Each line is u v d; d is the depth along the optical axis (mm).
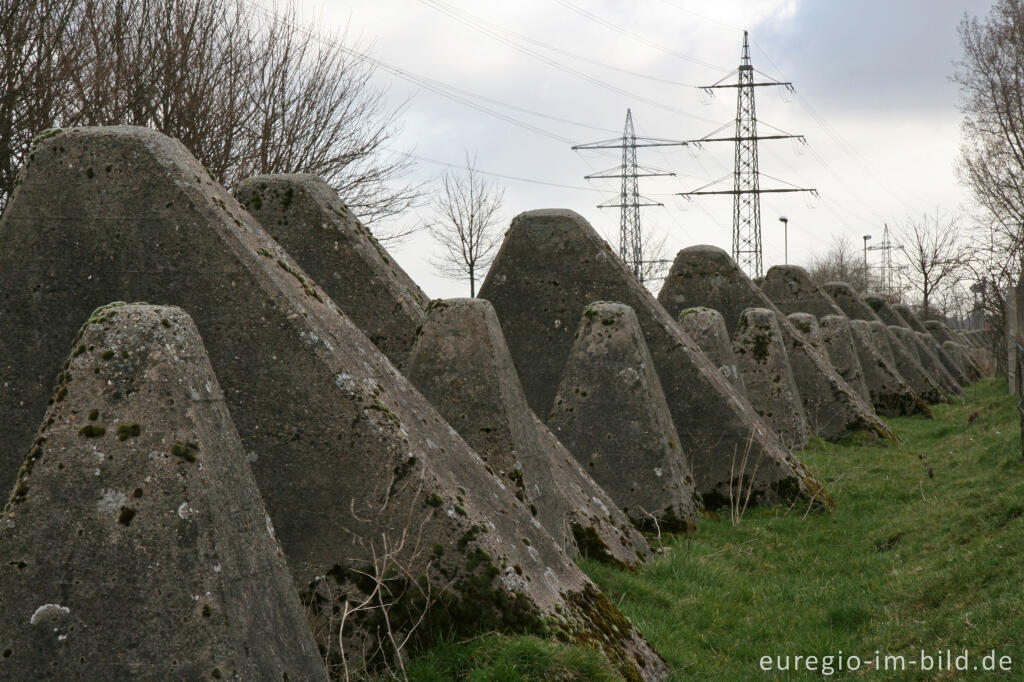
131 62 17297
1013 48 32469
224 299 5449
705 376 11961
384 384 5738
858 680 5848
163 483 3986
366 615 5148
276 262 5867
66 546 3930
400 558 5195
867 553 9453
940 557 7992
